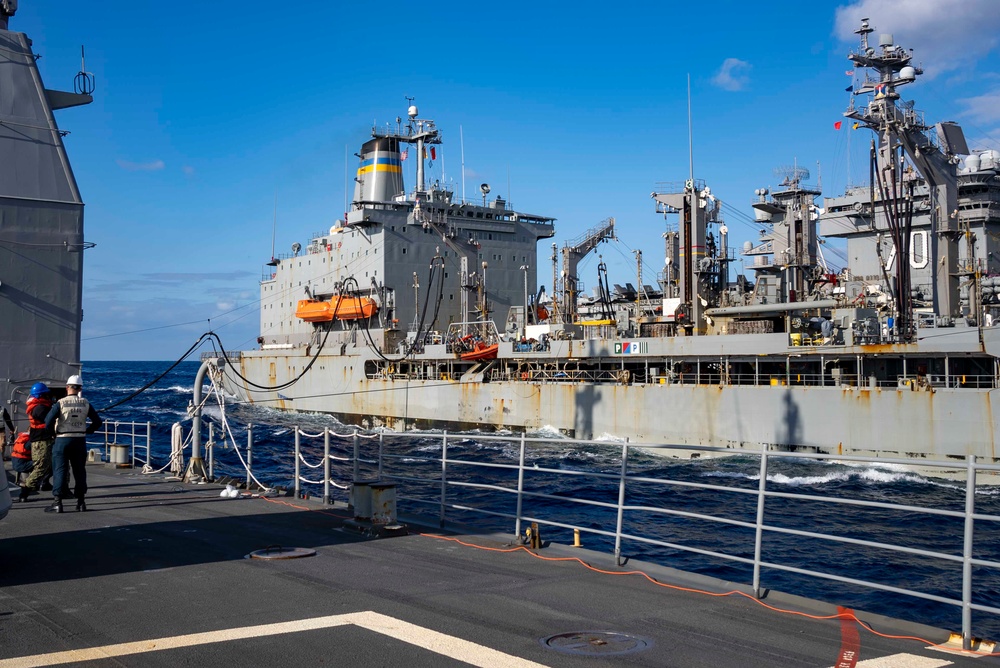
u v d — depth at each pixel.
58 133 20.42
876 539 21.89
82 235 20.47
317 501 16.33
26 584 9.71
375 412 54.28
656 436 39.09
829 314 40.19
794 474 32.91
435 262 58.25
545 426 43.88
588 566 10.88
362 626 8.05
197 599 9.04
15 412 19.48
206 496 17.11
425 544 12.27
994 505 26.58
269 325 70.62
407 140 63.84
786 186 62.78
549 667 6.96
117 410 73.56
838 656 7.42
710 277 44.41
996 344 30.52
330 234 65.31
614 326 45.75
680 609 8.90
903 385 32.09
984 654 7.55
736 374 38.47
